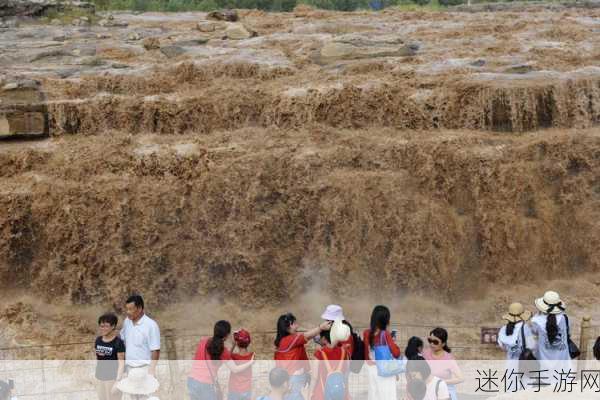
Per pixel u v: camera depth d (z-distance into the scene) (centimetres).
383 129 2630
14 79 2806
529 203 2402
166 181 2361
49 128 2683
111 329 1449
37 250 2341
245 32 3741
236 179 2328
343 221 2300
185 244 2328
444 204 2373
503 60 3072
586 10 4903
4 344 2067
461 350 1936
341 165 2388
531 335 1513
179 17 4775
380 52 3212
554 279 2394
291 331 1406
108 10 5438
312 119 2664
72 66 3238
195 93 2809
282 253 2328
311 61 3216
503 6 5097
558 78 2698
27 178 2417
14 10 4191
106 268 2309
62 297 2317
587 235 2414
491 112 2595
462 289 2323
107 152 2472
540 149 2428
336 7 7000
